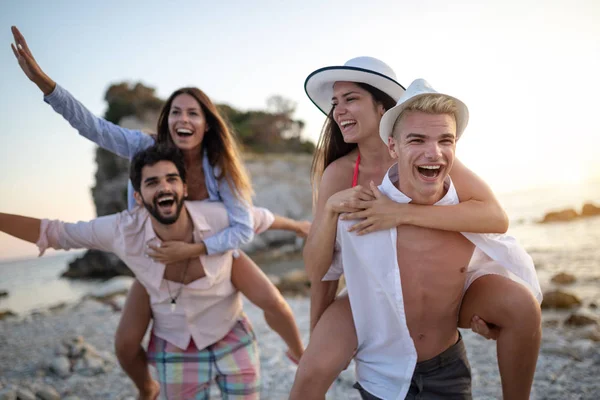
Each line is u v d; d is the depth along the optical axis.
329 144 3.35
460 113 2.44
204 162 3.91
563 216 23.38
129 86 38.78
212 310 3.62
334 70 2.86
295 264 24.02
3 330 8.65
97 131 3.80
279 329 4.04
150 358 3.69
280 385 4.97
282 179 37.50
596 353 4.81
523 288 2.59
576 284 8.70
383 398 2.71
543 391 4.14
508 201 49.78
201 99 3.88
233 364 3.60
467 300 2.79
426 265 2.61
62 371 5.63
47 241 3.43
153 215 3.36
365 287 2.70
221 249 3.53
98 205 33.22
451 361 2.75
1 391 4.87
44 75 3.52
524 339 2.54
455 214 2.52
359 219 2.68
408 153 2.38
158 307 3.58
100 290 12.92
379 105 2.91
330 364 2.60
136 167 3.37
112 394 5.00
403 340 2.64
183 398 3.58
